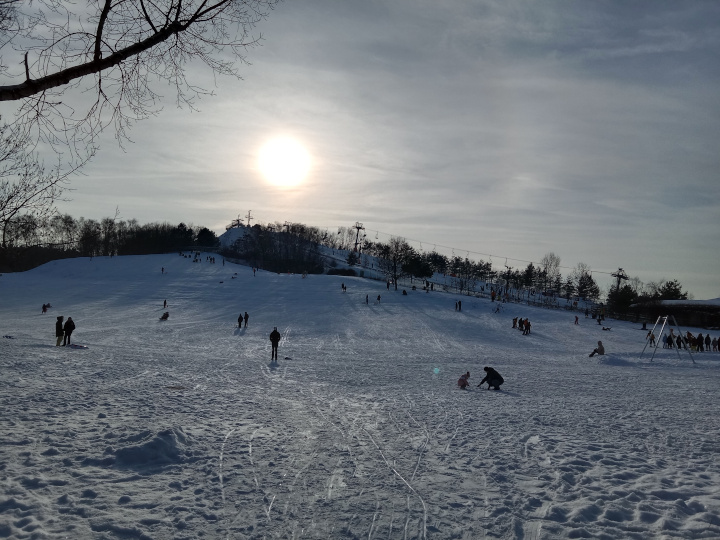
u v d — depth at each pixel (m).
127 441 7.79
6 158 7.48
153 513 5.36
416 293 73.88
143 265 95.81
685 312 68.56
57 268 93.38
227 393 13.79
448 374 21.88
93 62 5.16
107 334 35.19
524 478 7.08
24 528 4.80
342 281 82.94
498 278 137.75
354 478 6.89
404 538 5.01
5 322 41.22
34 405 10.20
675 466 7.86
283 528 5.15
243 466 7.20
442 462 7.80
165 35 5.38
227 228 186.25
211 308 57.22
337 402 13.34
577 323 56.53
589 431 10.38
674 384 19.78
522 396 15.77
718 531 5.29
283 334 41.31
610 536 5.14
